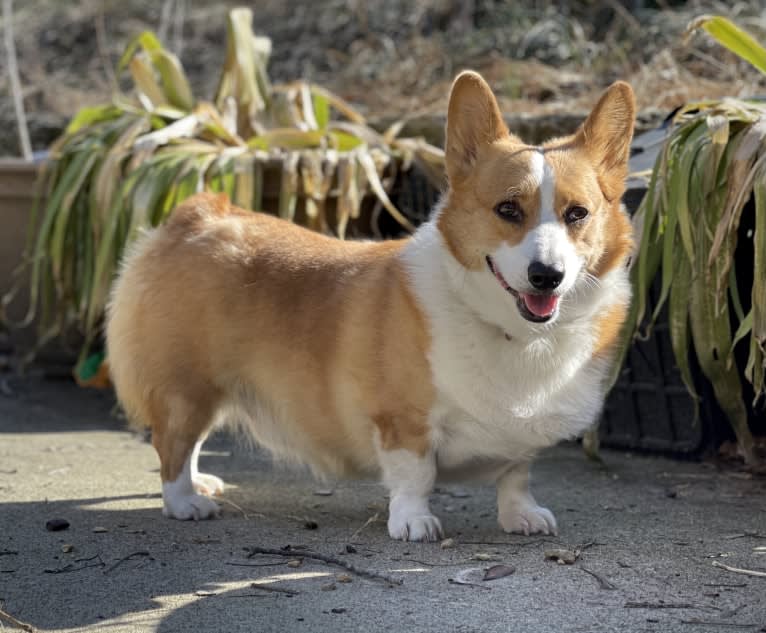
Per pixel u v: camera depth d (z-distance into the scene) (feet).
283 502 7.61
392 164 9.56
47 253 9.73
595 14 13.79
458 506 7.57
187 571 6.63
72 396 9.84
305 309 7.23
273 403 7.39
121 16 16.60
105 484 7.84
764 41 11.11
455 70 12.77
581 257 6.80
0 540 6.98
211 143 9.71
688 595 6.37
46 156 10.39
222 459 8.45
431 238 7.04
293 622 6.16
